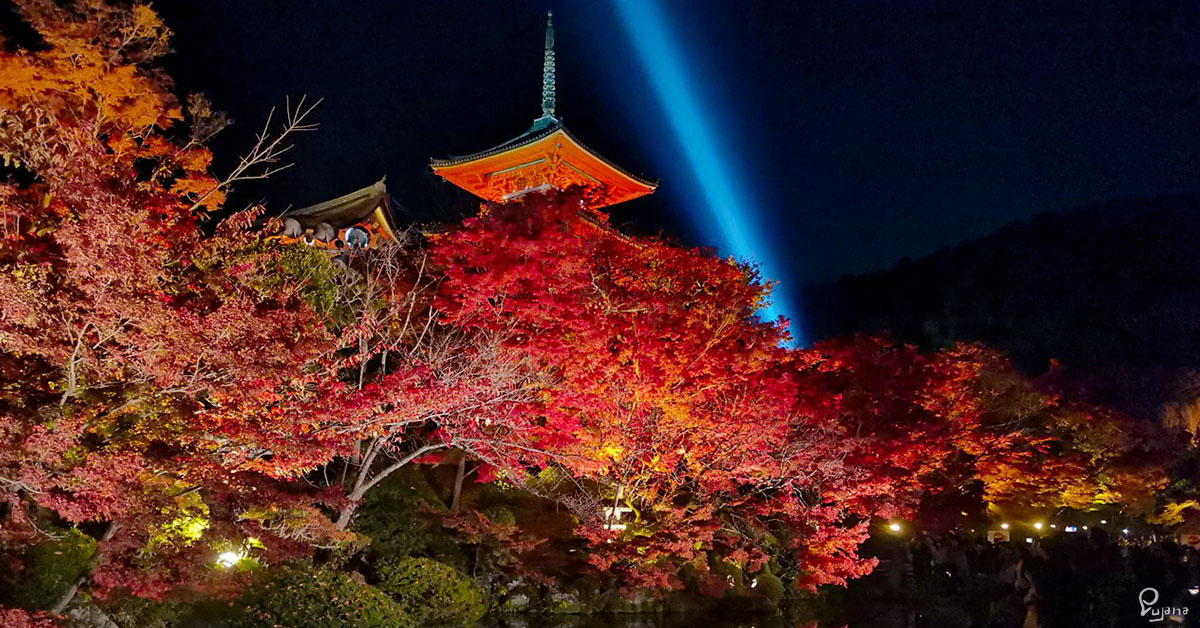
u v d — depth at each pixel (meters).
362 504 17.27
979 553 27.64
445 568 16.30
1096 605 23.77
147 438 9.66
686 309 17.70
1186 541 32.94
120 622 11.44
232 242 10.53
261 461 10.98
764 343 17.72
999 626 21.52
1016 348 53.78
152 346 8.78
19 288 8.32
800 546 22.42
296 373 9.72
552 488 21.80
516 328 16.06
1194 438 35.59
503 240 15.68
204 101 15.58
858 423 21.19
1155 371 38.44
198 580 11.77
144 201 8.91
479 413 15.50
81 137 9.91
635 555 17.44
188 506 10.93
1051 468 27.73
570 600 18.00
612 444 17.22
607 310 16.56
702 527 18.00
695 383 17.27
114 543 10.00
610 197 38.31
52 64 13.55
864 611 22.36
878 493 19.91
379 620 13.95
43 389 9.18
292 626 12.80
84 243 8.21
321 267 16.84
